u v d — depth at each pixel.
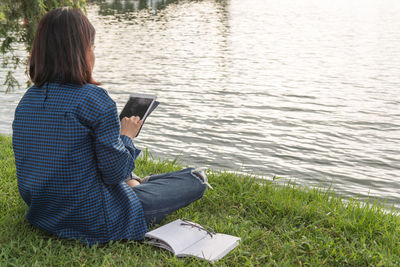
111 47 27.36
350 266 2.60
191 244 2.71
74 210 2.54
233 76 18.62
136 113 2.80
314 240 2.86
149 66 20.84
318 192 4.19
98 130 2.38
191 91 15.39
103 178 2.56
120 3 67.56
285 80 17.80
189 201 3.06
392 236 2.92
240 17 49.59
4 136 6.57
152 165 4.92
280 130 10.59
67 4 5.30
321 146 9.38
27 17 5.05
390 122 11.56
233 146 9.18
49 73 2.42
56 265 2.52
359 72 19.59
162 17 48.31
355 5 63.53
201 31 36.97
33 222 2.80
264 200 3.56
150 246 2.71
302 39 32.28
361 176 7.64
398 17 46.03
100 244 2.71
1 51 5.34
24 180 2.55
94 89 2.41
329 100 14.19
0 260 2.49
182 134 9.94
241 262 2.60
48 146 2.42
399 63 21.80
